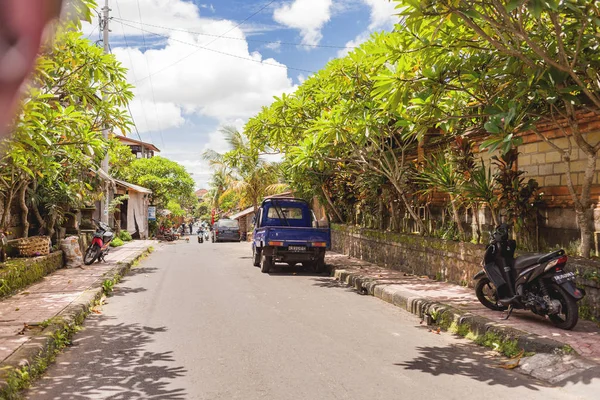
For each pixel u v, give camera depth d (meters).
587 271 7.00
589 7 5.56
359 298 10.38
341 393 4.78
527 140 9.34
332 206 21.72
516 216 8.88
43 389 4.89
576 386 4.88
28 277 10.81
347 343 6.64
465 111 9.05
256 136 15.48
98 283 10.96
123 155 35.88
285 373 5.37
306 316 8.40
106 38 21.72
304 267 16.58
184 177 50.00
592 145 7.78
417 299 8.85
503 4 6.20
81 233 16.44
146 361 5.80
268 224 16.88
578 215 7.56
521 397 4.70
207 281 12.80
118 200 28.30
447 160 10.92
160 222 47.22
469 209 11.56
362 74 11.58
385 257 14.92
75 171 13.78
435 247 11.75
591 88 7.18
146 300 9.88
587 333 6.27
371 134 11.37
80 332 7.22
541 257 6.86
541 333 6.27
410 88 7.11
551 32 6.86
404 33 6.85
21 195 12.62
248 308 9.05
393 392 4.81
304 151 12.62
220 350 6.25
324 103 14.15
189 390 4.86
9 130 0.44
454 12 5.62
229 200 64.81
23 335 6.16
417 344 6.64
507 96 7.24
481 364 5.77
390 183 14.73
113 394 4.75
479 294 8.05
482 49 7.09
